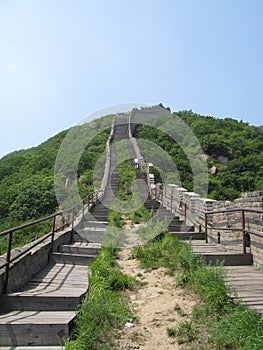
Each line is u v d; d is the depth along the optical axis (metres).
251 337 3.18
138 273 6.11
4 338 3.62
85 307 4.08
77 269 6.43
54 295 4.45
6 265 4.54
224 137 25.78
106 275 5.54
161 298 4.87
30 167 26.53
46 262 6.72
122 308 4.38
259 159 21.66
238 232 6.89
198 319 4.02
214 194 17.62
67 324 3.65
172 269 6.10
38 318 3.86
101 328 3.84
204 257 6.27
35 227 13.23
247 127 29.72
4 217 17.55
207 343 3.49
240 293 4.46
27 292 4.75
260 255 6.03
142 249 7.43
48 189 18.09
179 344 3.54
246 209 6.04
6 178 25.53
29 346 3.60
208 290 4.48
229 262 6.32
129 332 3.87
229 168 21.12
